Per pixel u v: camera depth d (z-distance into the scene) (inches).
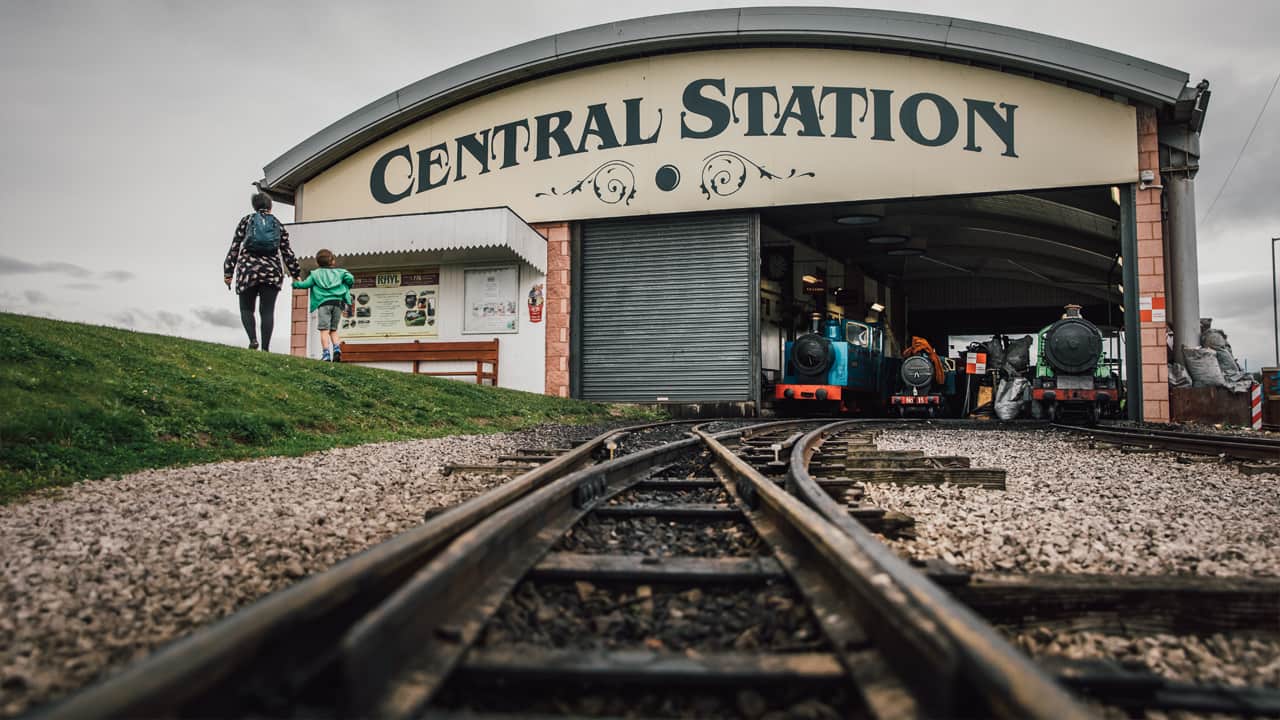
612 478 246.4
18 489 216.8
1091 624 124.7
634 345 906.7
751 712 88.6
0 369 295.3
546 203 917.2
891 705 77.7
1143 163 776.9
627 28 874.1
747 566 136.6
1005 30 793.6
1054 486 277.0
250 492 233.6
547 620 116.0
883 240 1191.6
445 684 91.3
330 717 74.0
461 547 109.4
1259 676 110.6
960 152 822.5
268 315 518.9
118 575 144.5
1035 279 1636.3
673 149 886.4
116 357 365.1
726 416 872.9
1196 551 171.8
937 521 202.8
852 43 844.6
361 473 282.4
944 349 1995.6
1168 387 757.9
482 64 916.6
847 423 635.5
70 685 98.7
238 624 77.4
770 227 1055.0
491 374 876.0
